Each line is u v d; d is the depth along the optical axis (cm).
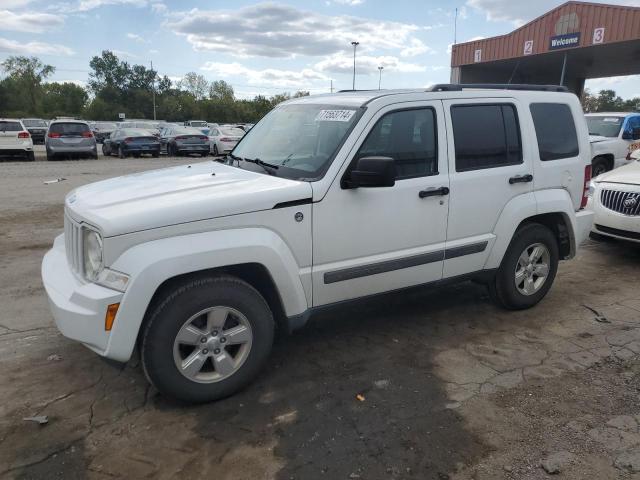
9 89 8900
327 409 331
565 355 406
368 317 478
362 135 374
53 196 1109
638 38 1873
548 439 302
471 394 350
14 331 437
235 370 340
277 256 338
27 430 306
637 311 496
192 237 315
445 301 519
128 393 347
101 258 305
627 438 302
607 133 1335
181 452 289
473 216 435
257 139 454
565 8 2103
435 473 274
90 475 271
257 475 272
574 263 663
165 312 311
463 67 2694
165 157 2356
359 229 376
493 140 445
